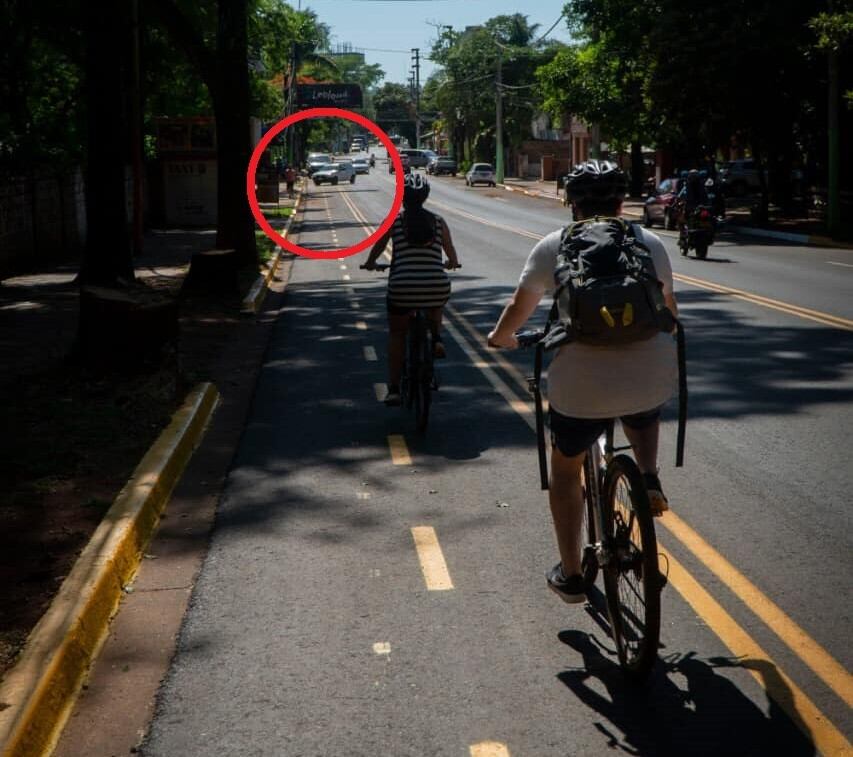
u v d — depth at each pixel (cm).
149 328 1056
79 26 3011
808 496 714
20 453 788
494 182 8719
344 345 1409
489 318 1636
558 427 465
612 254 437
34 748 399
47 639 465
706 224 2548
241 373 1207
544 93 5612
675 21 3634
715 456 817
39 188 2639
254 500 724
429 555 613
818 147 4122
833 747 402
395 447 862
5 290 1961
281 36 4334
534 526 662
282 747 407
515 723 423
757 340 1345
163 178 4141
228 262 1864
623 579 466
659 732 415
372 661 478
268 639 503
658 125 4712
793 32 3450
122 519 628
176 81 4025
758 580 568
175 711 436
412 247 901
